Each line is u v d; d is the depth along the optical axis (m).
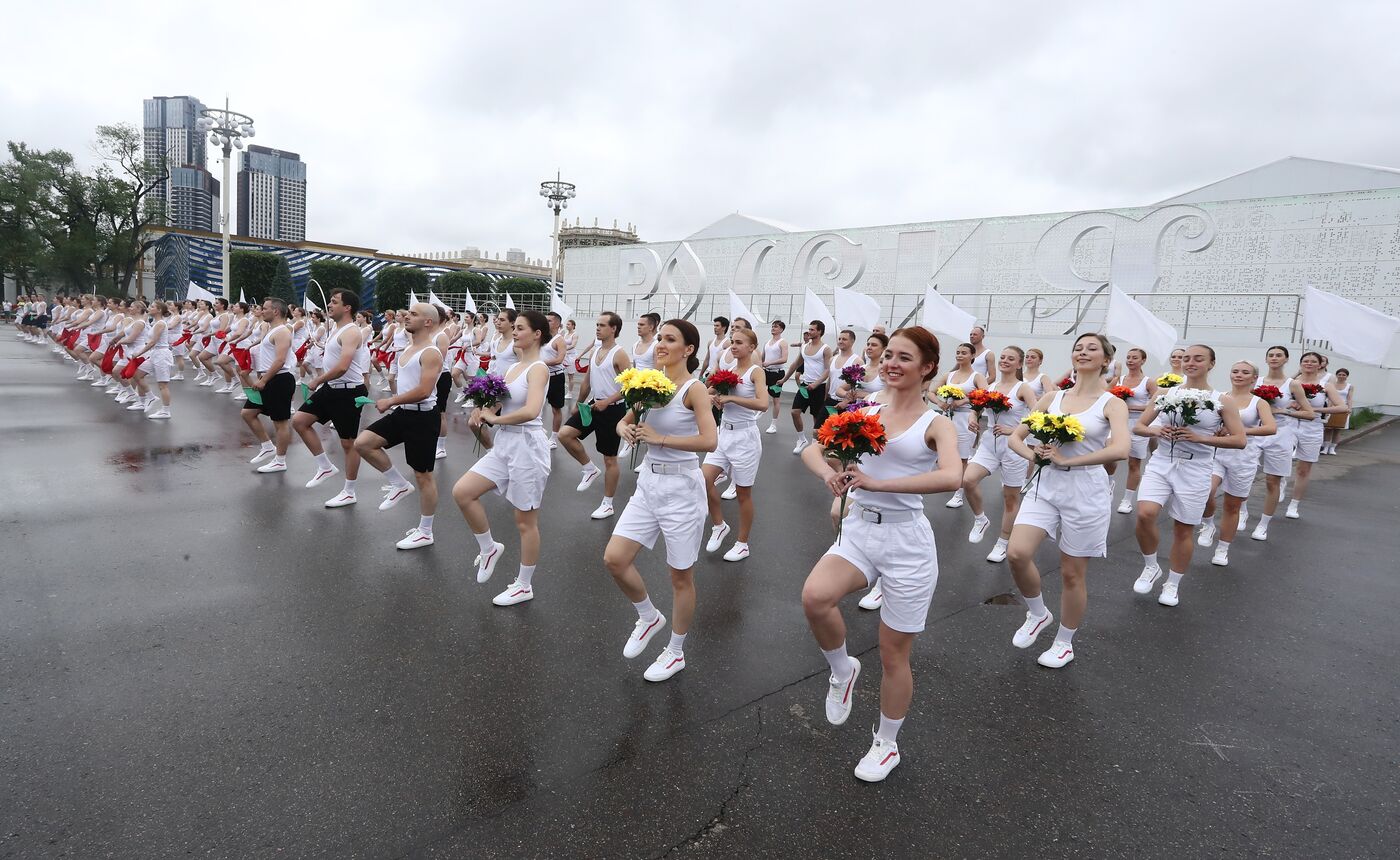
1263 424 6.02
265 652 3.84
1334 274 16.20
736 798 2.85
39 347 24.28
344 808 2.67
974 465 6.44
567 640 4.16
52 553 5.14
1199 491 5.09
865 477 2.94
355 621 4.27
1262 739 3.47
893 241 21.62
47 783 2.73
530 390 4.51
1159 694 3.88
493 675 3.72
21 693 3.34
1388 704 3.87
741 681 3.79
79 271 43.91
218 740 3.05
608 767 3.00
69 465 7.77
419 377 5.40
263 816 2.61
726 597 4.99
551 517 6.74
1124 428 4.05
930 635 4.55
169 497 6.67
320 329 15.52
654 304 27.06
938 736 3.37
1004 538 6.04
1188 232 17.64
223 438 9.74
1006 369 6.41
